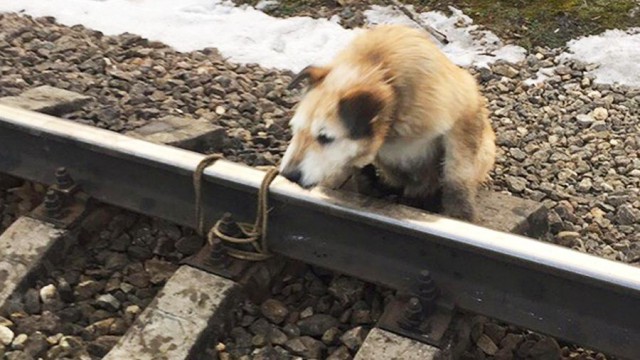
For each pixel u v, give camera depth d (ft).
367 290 6.43
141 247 7.01
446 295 5.87
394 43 6.39
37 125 7.25
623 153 8.77
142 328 5.96
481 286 5.78
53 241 6.75
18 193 7.62
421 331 5.68
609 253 7.19
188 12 11.86
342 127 6.05
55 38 10.69
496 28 11.29
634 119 9.46
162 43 10.95
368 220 5.99
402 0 12.08
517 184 8.10
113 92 9.48
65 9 11.75
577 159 8.66
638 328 5.35
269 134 8.83
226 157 8.36
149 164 6.79
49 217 6.95
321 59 10.69
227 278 6.28
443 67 6.54
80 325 6.31
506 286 5.71
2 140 7.55
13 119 7.34
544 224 7.23
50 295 6.49
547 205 7.80
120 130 8.62
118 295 6.57
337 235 6.28
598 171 8.50
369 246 6.16
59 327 6.22
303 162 6.23
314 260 6.36
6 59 10.09
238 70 10.36
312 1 12.08
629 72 10.30
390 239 6.06
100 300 6.46
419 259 5.98
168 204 6.93
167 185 6.89
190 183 6.78
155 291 6.62
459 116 6.62
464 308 5.82
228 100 9.46
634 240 7.38
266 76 10.21
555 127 9.29
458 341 5.84
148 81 9.81
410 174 7.08
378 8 11.85
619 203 7.86
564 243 7.27
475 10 11.65
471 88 6.84
